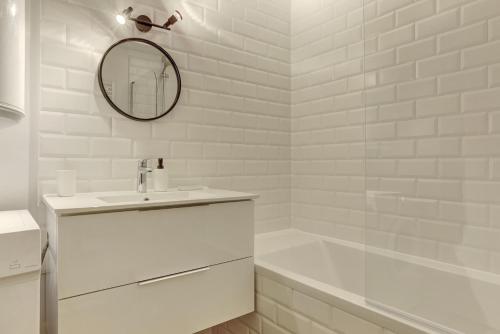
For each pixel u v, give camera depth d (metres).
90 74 1.46
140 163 1.49
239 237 1.40
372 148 1.74
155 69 1.64
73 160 1.42
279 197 2.24
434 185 1.50
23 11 1.12
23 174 1.31
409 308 1.18
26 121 1.31
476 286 1.31
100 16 1.48
